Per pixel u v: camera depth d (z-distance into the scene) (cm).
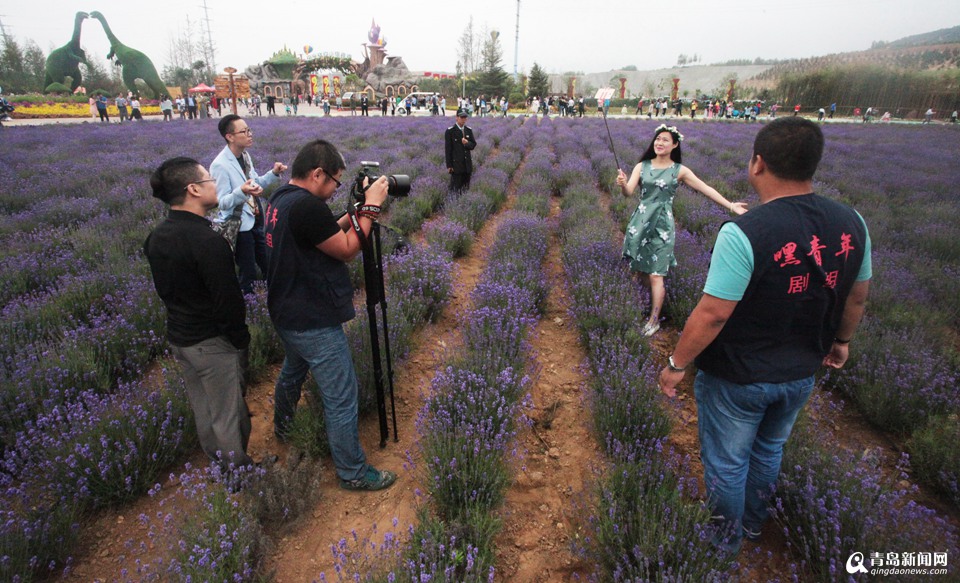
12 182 968
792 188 196
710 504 232
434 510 271
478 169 1180
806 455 269
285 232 242
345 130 2212
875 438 343
